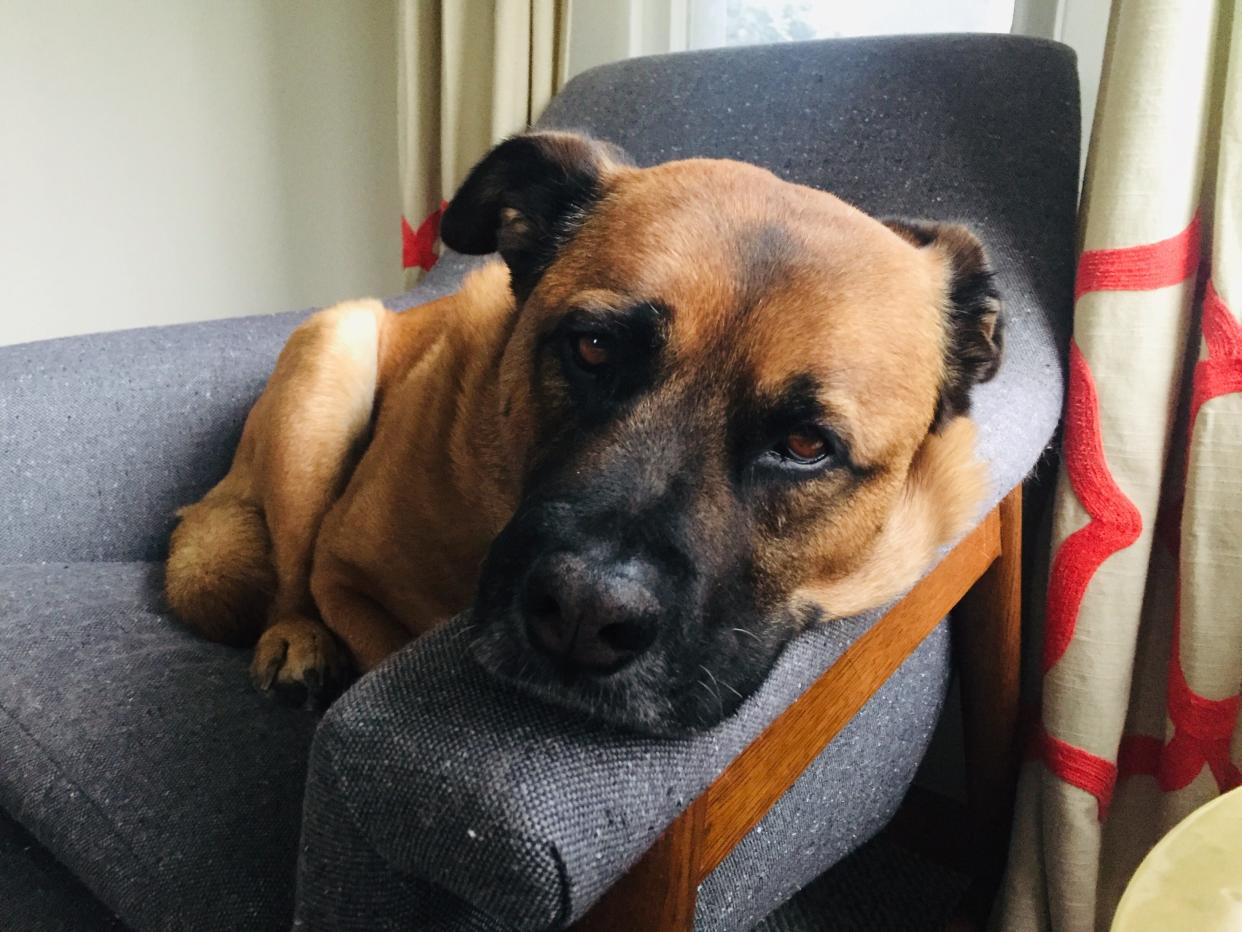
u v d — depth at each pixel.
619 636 0.72
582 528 0.78
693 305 0.91
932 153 1.52
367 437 1.57
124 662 1.13
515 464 1.05
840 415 0.91
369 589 1.32
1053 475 1.49
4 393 1.50
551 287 1.02
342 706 0.62
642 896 0.66
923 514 1.07
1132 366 1.28
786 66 1.70
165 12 2.70
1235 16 1.18
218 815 0.89
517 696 0.64
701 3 2.27
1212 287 1.24
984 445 1.10
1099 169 1.28
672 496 0.85
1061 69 1.50
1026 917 1.48
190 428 1.70
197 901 0.83
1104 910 1.55
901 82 1.58
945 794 1.92
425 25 2.23
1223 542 1.28
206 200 2.90
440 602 1.27
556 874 0.53
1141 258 1.25
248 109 2.83
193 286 2.98
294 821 0.89
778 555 0.95
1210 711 1.33
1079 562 1.36
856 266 0.96
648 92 1.83
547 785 0.56
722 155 1.71
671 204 0.99
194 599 1.31
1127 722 1.51
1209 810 0.71
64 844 0.92
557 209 1.11
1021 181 1.45
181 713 1.03
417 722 0.60
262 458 1.52
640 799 0.59
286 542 1.45
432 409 1.27
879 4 2.06
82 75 2.68
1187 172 1.23
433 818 0.56
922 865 1.68
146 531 1.67
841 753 1.11
